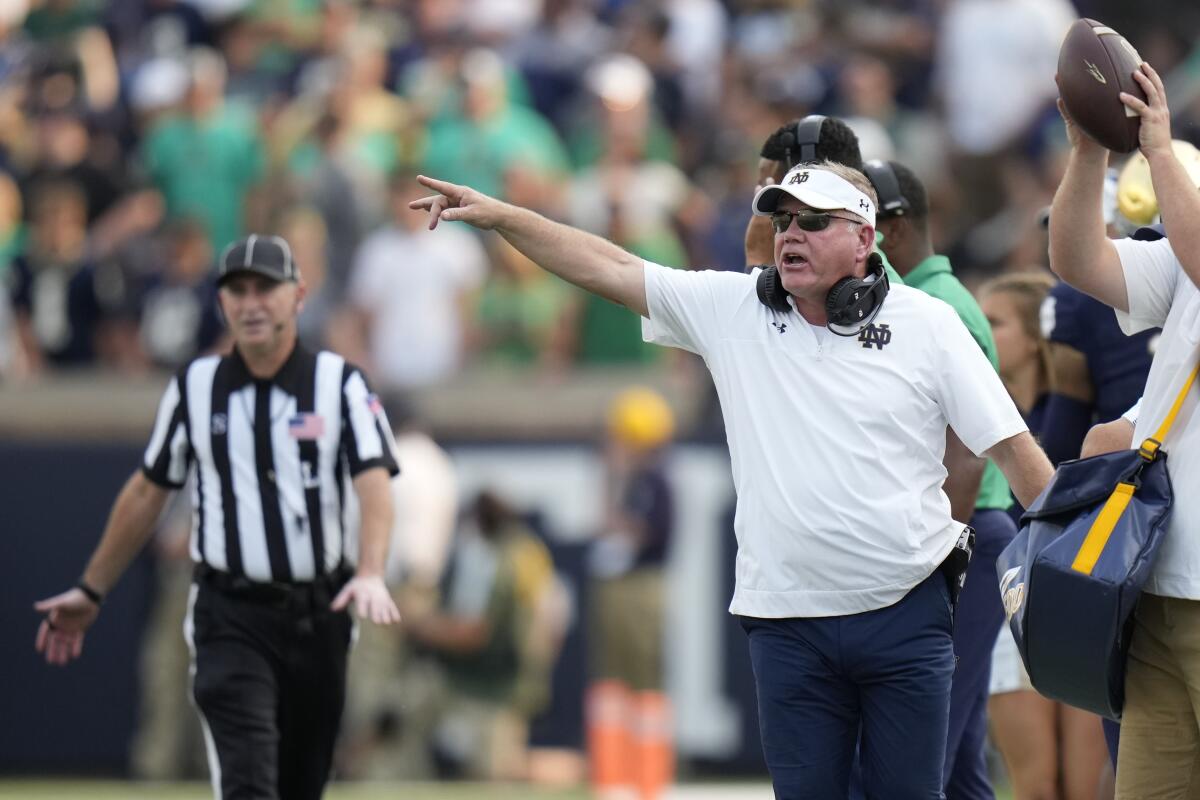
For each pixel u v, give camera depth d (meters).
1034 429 23.09
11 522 40.50
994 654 22.31
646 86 49.81
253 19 53.53
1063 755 22.17
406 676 39.19
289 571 22.36
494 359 45.62
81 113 50.16
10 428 43.31
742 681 39.47
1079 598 16.50
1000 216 47.62
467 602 39.31
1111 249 17.25
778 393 17.44
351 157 47.34
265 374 22.67
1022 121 49.56
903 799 17.52
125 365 45.78
